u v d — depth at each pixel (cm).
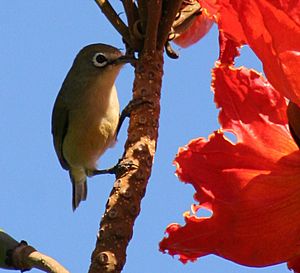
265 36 477
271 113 601
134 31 712
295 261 552
